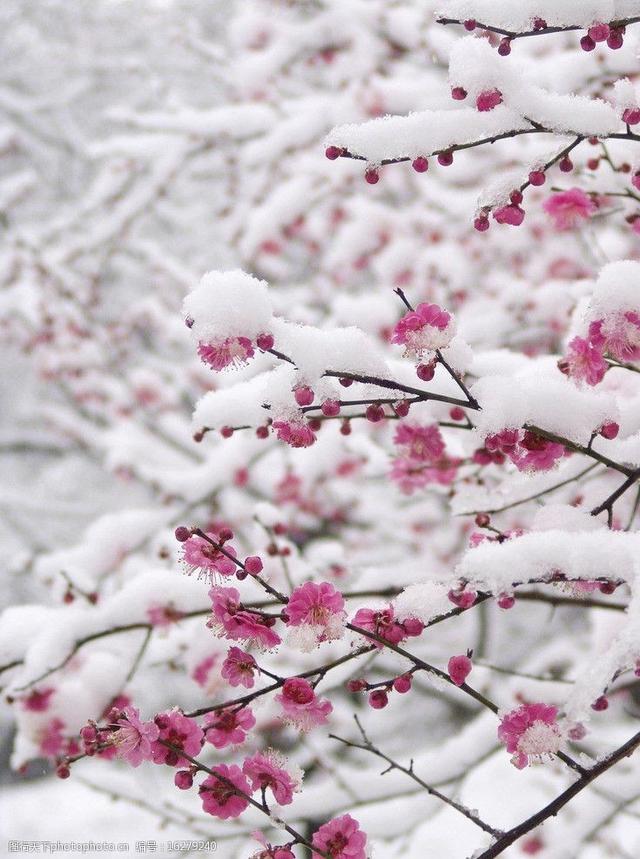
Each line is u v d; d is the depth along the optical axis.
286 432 1.69
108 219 6.49
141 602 2.47
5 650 2.55
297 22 5.47
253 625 1.51
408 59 5.01
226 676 1.57
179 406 6.47
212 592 1.54
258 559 1.58
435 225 5.39
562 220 2.36
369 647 1.63
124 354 6.60
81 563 3.72
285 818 2.96
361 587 2.48
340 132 1.74
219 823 2.95
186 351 7.15
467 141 1.72
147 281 8.11
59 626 2.48
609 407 1.76
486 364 2.37
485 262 5.30
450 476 2.70
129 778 3.01
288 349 1.61
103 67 7.76
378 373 1.66
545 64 3.12
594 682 1.36
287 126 4.81
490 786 5.82
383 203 6.12
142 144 5.47
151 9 7.61
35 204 8.00
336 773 3.03
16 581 8.44
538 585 2.39
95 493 8.17
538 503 2.70
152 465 5.69
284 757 1.64
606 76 2.78
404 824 3.08
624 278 1.68
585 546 1.53
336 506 5.58
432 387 1.96
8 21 8.02
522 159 4.21
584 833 3.34
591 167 2.43
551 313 3.99
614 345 1.71
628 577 1.50
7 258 6.53
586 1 1.65
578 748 3.55
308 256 6.97
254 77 5.23
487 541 1.63
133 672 2.51
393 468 2.80
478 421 1.67
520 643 6.59
